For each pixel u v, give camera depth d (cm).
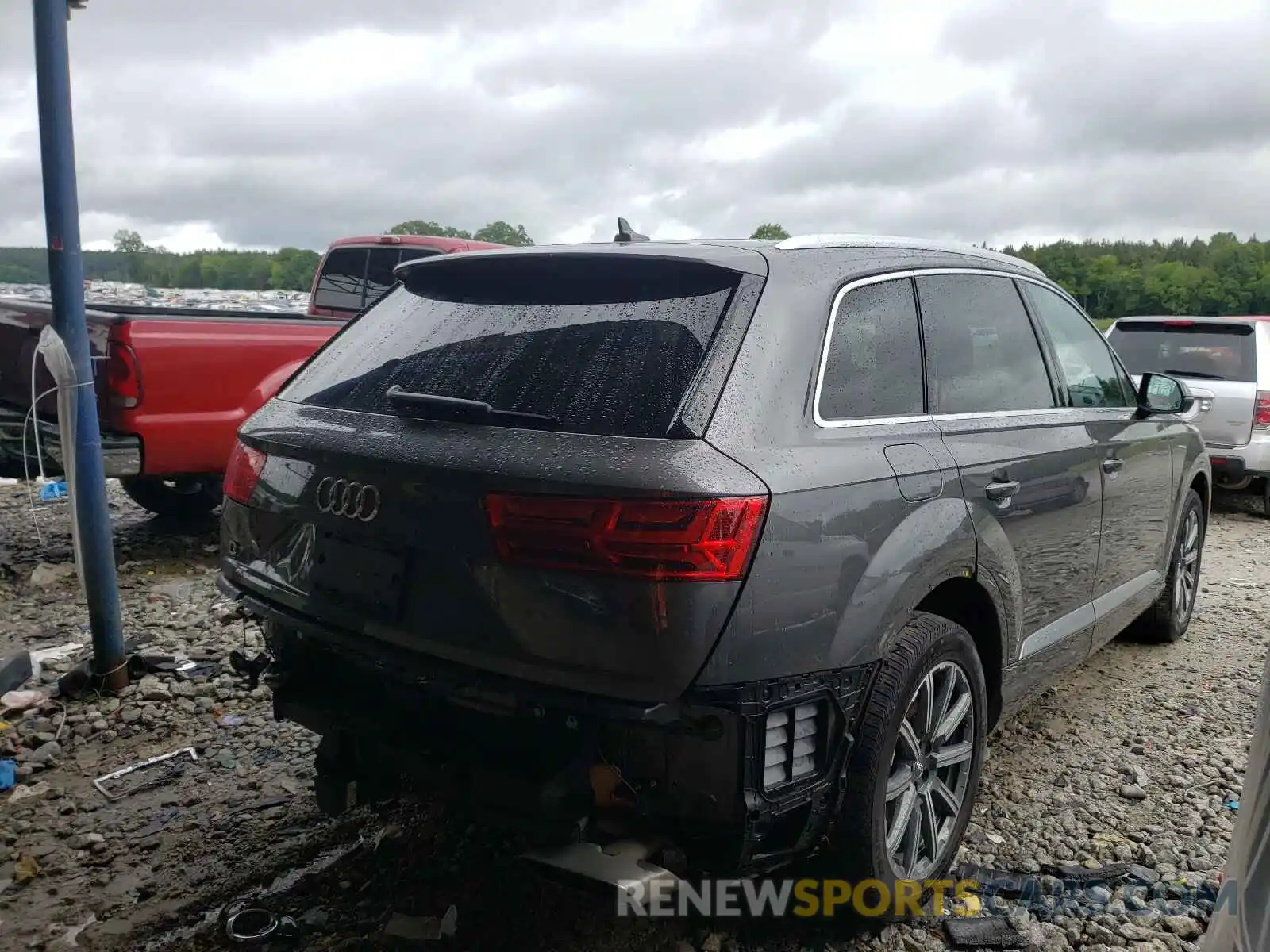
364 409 274
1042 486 334
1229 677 483
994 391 336
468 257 296
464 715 246
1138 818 345
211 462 607
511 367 257
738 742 221
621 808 232
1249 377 878
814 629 234
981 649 326
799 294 262
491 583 228
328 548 264
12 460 606
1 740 386
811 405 252
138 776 365
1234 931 143
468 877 302
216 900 292
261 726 406
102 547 422
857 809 256
